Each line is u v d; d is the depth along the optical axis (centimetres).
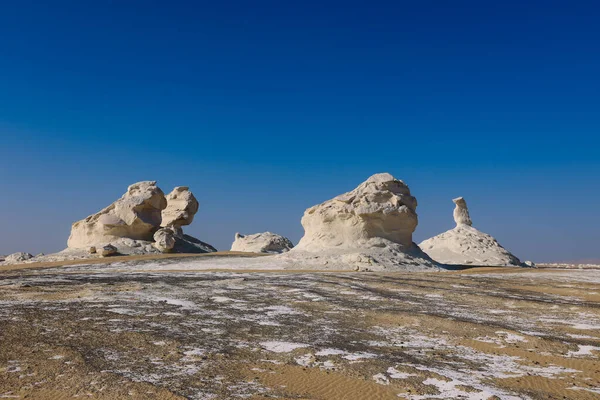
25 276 2906
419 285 2347
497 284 2442
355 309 1628
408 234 4116
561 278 2845
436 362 984
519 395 792
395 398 771
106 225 4956
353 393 789
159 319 1404
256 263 3866
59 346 1048
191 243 5778
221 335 1205
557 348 1101
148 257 4372
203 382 830
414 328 1324
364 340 1177
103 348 1046
